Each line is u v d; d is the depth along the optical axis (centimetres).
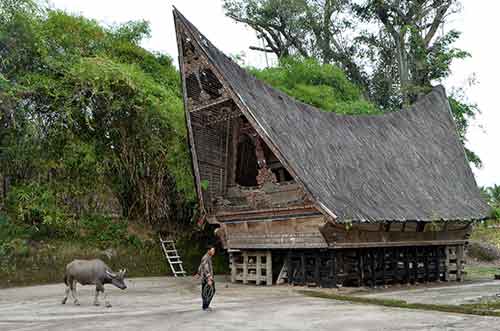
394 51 4219
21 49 1992
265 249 1744
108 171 2147
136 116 2141
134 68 2264
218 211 1825
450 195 1898
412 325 893
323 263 1602
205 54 1653
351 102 3088
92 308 1162
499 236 3500
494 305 1139
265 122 1576
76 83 2025
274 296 1419
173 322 947
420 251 1836
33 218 1945
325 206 1416
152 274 2066
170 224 2277
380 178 1752
